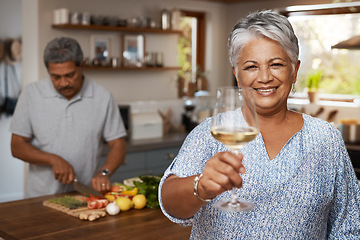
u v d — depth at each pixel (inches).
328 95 213.0
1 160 208.1
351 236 53.5
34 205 93.0
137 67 193.3
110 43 189.3
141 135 187.5
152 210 91.6
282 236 49.6
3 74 203.5
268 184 49.1
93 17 181.2
